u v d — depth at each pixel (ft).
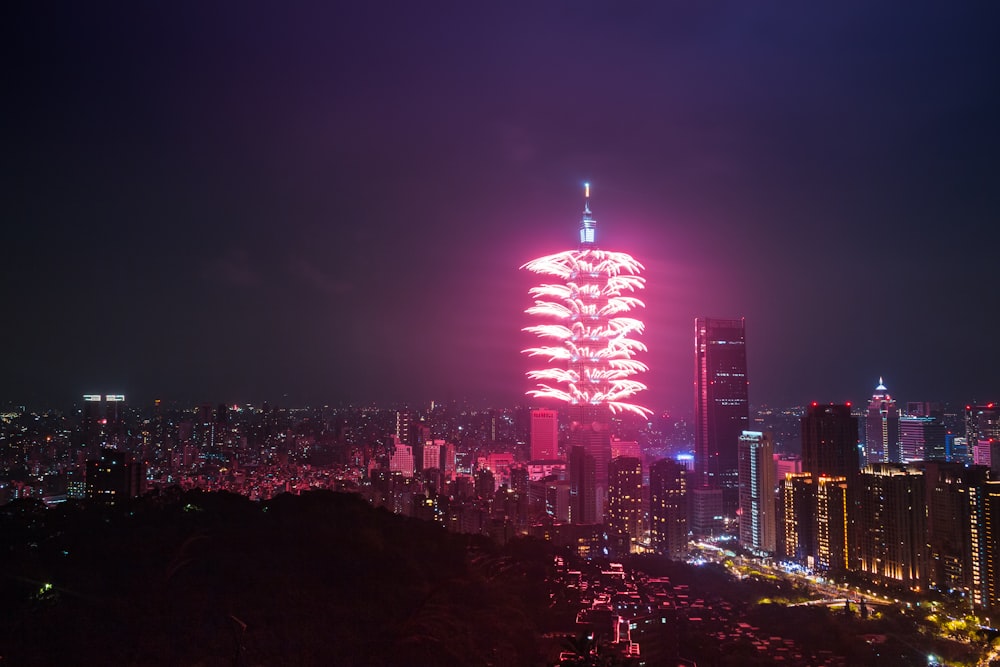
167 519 516.73
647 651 627.05
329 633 398.21
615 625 591.37
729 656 650.43
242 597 411.75
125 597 393.70
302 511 578.25
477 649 436.35
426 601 455.63
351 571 479.82
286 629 390.01
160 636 361.71
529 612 567.59
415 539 593.42
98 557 435.53
